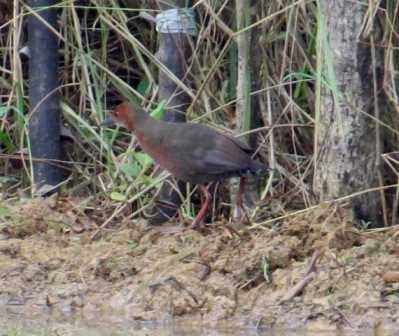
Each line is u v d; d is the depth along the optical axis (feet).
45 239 37.55
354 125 36.88
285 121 42.45
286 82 40.93
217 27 43.37
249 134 40.60
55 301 34.04
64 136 43.65
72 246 36.94
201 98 42.11
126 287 34.04
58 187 42.80
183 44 41.45
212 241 35.78
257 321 31.68
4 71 43.98
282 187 41.39
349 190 37.24
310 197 39.40
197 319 32.30
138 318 32.73
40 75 42.57
